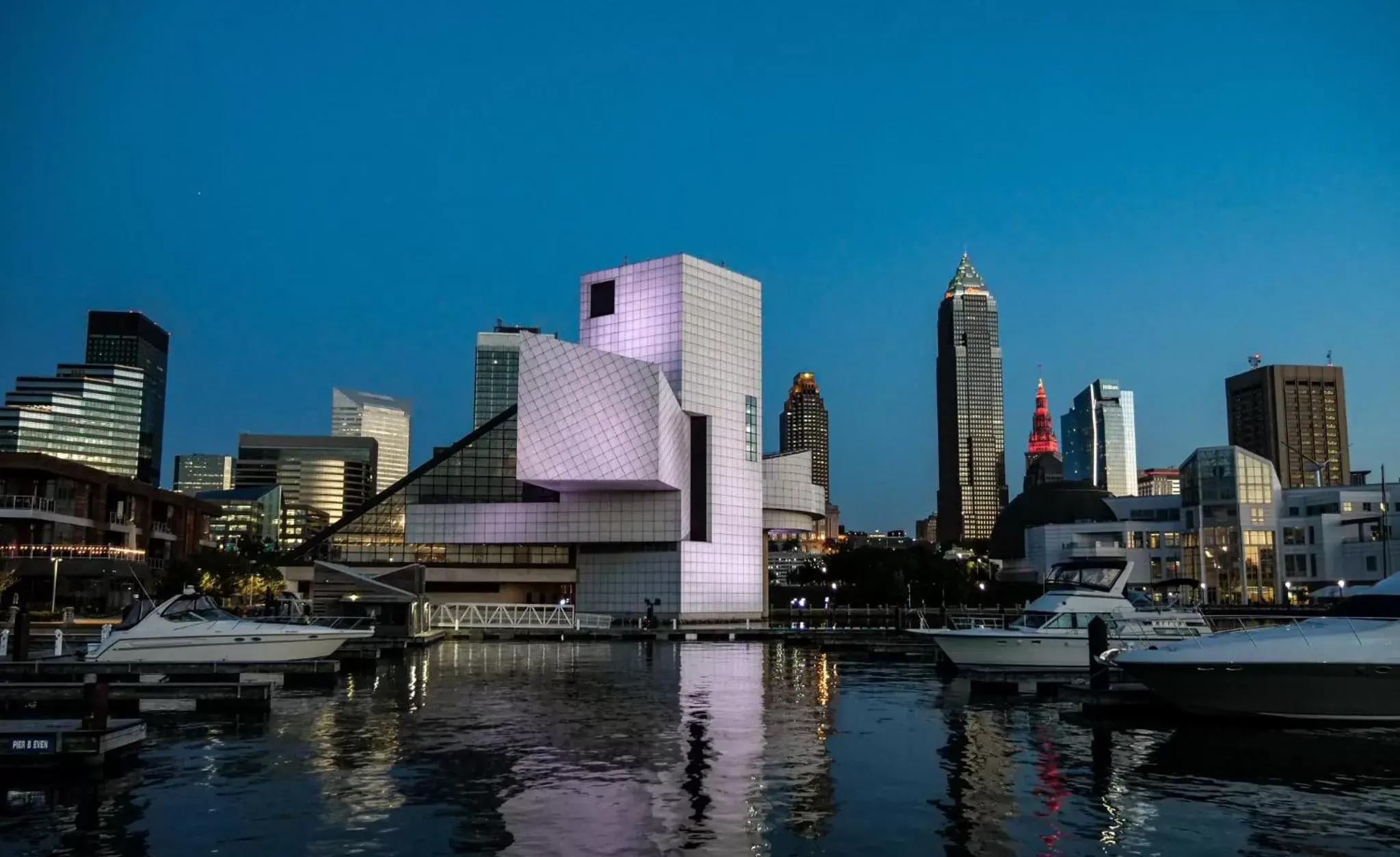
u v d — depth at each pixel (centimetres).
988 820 1994
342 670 5128
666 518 10612
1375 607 3186
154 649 4366
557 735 2980
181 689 3459
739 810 2058
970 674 4259
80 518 12269
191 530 16738
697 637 8350
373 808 2066
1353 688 3075
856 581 18325
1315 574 14788
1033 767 2503
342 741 2858
